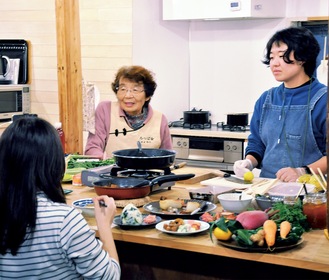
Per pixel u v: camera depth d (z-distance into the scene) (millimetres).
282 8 5418
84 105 4840
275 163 3688
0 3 5383
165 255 2697
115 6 5121
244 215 2348
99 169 3373
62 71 4555
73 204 2834
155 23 5449
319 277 2383
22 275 1934
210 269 2600
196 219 2635
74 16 4539
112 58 5191
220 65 5855
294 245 2211
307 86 3621
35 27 5250
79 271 1971
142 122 4102
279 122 3684
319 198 2494
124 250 2787
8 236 1884
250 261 2510
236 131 5234
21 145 1894
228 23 5750
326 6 5246
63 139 4074
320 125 3564
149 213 2732
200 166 5332
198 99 6020
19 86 5230
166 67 5641
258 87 5684
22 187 1883
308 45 3523
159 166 3139
